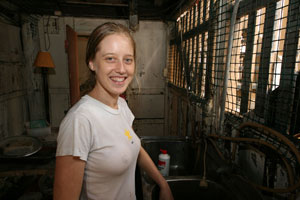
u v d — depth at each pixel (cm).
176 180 107
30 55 332
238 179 96
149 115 385
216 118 142
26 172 130
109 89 67
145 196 94
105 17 341
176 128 300
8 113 277
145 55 365
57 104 359
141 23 355
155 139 162
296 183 75
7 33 279
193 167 150
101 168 65
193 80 216
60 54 346
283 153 85
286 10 95
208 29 162
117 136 68
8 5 281
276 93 95
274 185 89
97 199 69
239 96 128
